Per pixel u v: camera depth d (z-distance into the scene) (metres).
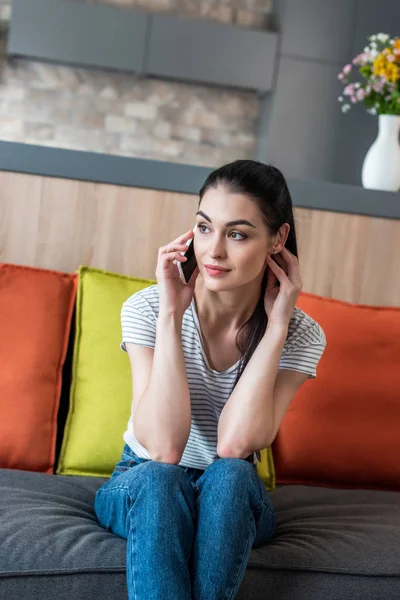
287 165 5.28
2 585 1.38
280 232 1.61
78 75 5.30
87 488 1.88
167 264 1.58
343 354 2.19
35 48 4.98
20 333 2.04
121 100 5.37
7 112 5.21
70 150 2.36
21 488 1.77
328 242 2.53
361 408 2.17
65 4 4.98
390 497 2.05
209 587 1.32
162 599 1.28
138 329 1.65
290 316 1.63
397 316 2.30
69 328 2.14
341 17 5.28
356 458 2.14
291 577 1.47
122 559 1.44
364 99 2.78
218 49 5.19
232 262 1.53
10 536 1.45
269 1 5.59
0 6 5.18
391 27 5.32
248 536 1.38
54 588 1.39
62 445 2.04
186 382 1.55
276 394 1.66
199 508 1.40
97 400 2.04
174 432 1.52
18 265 2.16
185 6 5.48
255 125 5.58
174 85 5.44
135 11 5.33
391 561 1.53
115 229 2.41
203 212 1.54
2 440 1.96
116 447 2.02
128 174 2.40
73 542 1.47
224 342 1.66
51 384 2.05
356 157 5.34
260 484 1.50
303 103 5.27
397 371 2.21
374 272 2.57
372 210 2.54
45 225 2.37
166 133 5.45
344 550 1.54
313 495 2.00
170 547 1.32
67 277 2.21
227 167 1.55
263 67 5.23
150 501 1.35
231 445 1.54
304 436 2.13
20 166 2.34
